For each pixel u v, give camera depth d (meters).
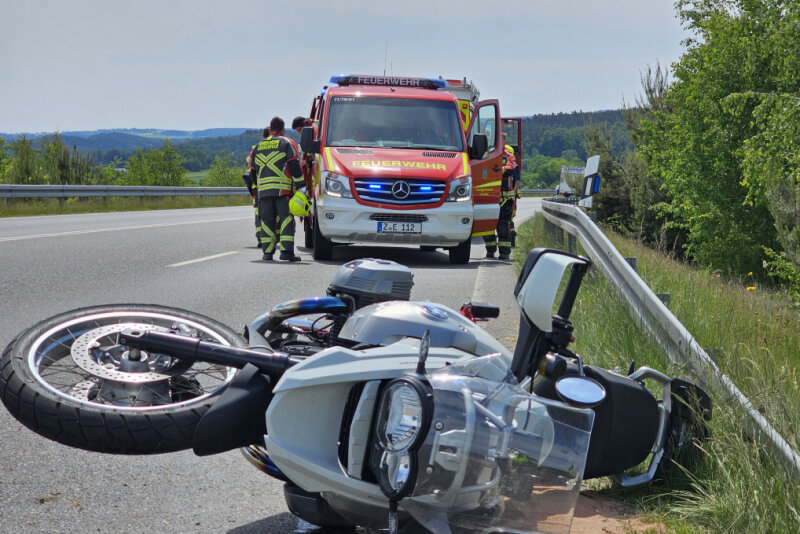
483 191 14.09
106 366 3.48
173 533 3.37
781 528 3.37
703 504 3.71
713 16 25.48
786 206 16.14
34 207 23.98
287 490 3.18
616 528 3.60
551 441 3.00
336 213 12.58
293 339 4.32
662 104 30.44
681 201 28.22
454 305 8.97
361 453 2.93
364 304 3.94
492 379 3.14
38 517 3.43
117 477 3.96
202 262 12.20
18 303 8.04
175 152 62.47
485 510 2.88
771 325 7.84
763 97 20.09
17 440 4.38
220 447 3.08
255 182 13.95
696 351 4.84
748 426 4.14
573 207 11.41
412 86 15.02
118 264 11.42
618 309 7.15
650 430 4.02
